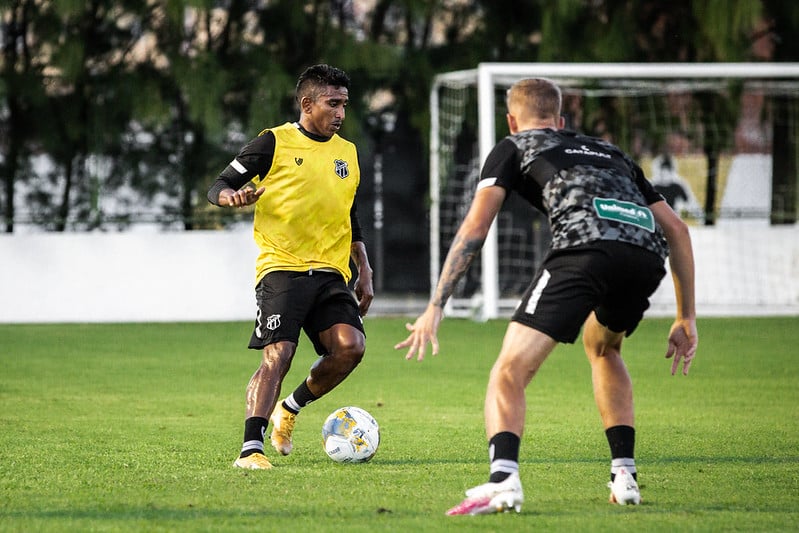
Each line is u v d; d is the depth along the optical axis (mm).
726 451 22125
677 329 17156
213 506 16188
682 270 17062
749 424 26094
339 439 20406
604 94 62156
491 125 56031
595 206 16016
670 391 32562
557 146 16516
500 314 61844
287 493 17281
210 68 61594
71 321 58625
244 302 59500
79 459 20750
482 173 16641
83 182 64062
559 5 62875
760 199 69125
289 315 20812
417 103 66062
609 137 67938
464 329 54062
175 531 14508
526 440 23469
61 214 64125
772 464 20516
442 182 65438
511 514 15531
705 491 17719
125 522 15031
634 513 15773
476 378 35781
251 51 63625
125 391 32406
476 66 65938
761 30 65875
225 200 19734
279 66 63219
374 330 53906
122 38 64188
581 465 20328
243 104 64812
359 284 22344
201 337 50031
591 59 64125
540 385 34000
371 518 15297
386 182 70938
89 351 44156
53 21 62500
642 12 65688
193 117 61156
